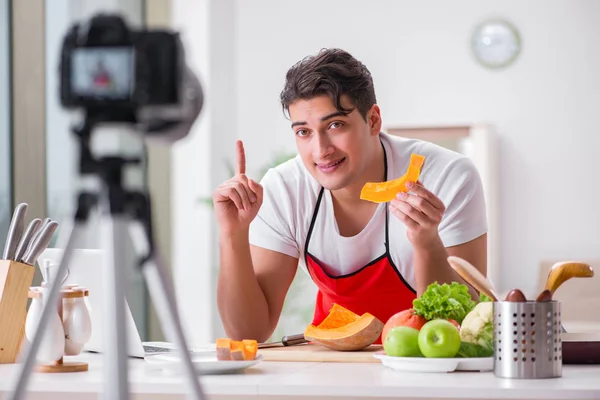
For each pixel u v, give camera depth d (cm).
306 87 190
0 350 177
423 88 547
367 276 220
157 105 94
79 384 140
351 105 193
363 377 139
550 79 533
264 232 224
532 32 535
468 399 124
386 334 161
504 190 538
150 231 98
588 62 530
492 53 536
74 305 170
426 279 191
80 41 94
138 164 97
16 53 362
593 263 503
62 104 95
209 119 547
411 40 549
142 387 136
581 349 155
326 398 128
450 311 158
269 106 568
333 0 561
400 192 186
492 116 539
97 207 99
